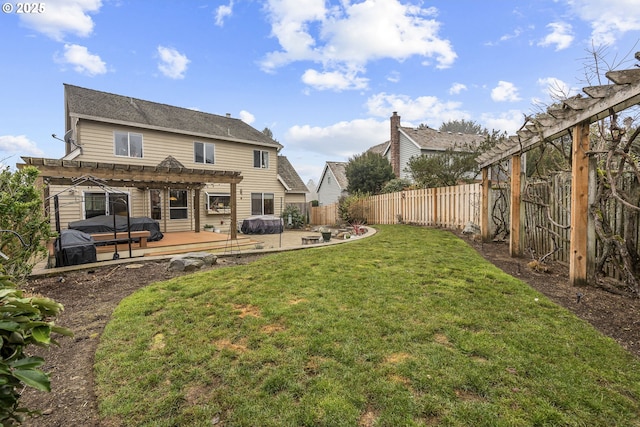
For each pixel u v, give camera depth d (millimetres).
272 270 5262
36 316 1362
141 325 3281
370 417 1862
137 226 9742
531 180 6094
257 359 2523
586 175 4102
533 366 2258
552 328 2822
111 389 2266
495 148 6844
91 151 12055
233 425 1871
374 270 4969
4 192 4582
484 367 2266
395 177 20578
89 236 6730
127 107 13930
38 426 1959
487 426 1755
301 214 19703
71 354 2826
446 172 14898
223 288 4391
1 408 1221
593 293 3777
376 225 13992
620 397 1934
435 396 2000
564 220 5188
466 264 5195
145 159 13477
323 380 2207
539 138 5066
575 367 2234
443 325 2941
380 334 2824
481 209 7922
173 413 1990
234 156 16547
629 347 2504
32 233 4883
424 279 4375
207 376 2346
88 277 5410
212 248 9898
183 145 14648
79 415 2057
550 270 4812
